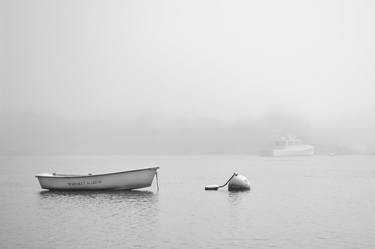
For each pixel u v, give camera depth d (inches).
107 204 1809.8
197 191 2362.2
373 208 1726.1
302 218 1491.1
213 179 3462.1
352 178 3506.4
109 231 1277.1
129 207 1732.3
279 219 1470.2
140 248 1087.6
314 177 3649.1
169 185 2824.8
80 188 2197.3
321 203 1873.8
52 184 2222.0
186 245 1115.9
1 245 1125.1
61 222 1424.7
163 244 1126.4
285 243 1133.7
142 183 2146.9
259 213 1595.7
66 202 1872.5
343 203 1871.3
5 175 4222.4
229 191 2363.4
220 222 1416.1
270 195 2170.3
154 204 1820.9
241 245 1114.7
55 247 1101.7
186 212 1614.2
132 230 1290.6
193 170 5093.5
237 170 5019.7
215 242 1144.2
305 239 1175.6
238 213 1596.9
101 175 2158.0
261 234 1234.6
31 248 1094.4
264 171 4717.0
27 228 1331.2
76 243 1138.0
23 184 3011.8
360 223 1393.9
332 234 1232.8
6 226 1366.9
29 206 1793.8
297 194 2222.0
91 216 1533.0
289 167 5802.2
